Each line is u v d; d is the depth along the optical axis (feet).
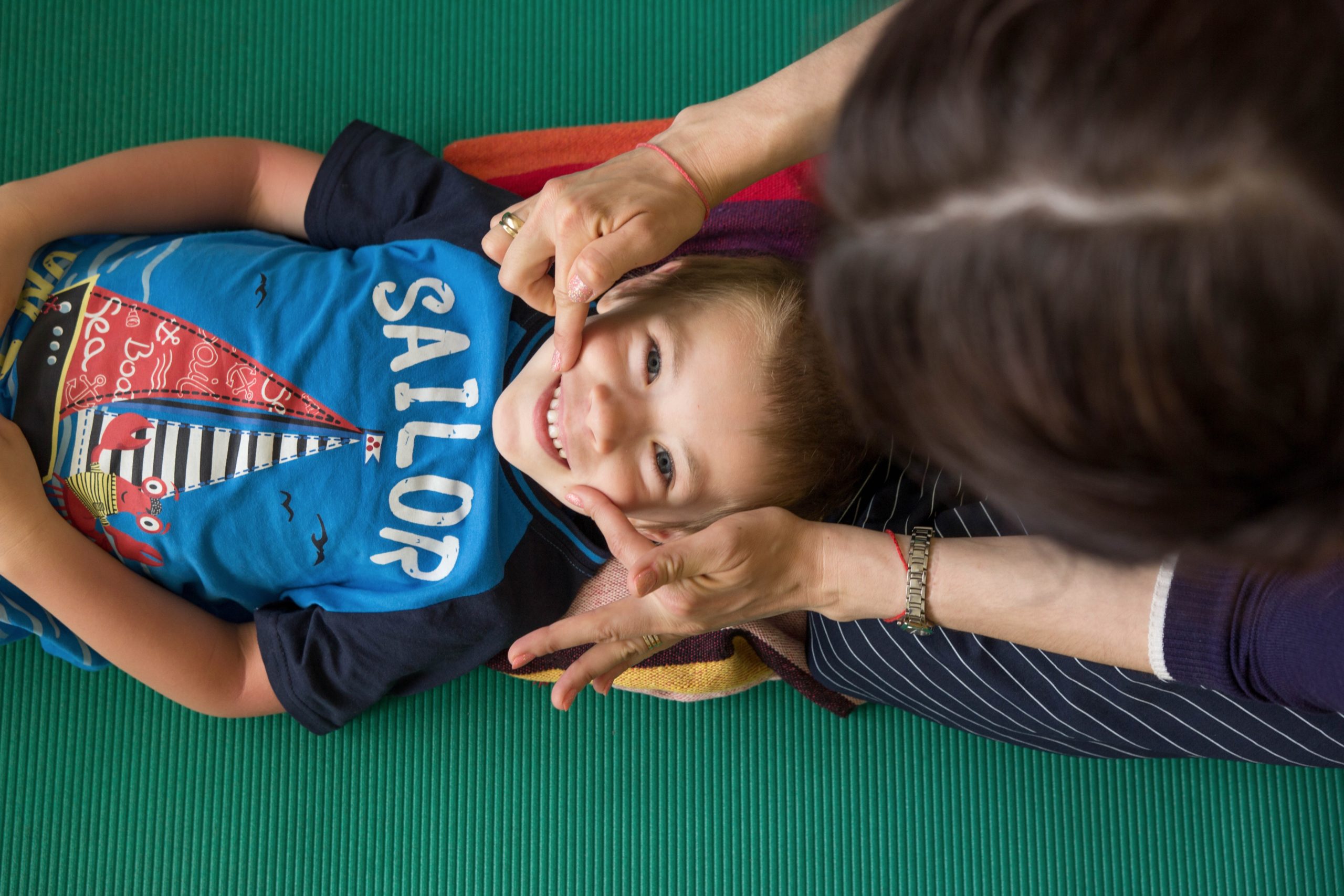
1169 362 1.19
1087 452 1.33
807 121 2.85
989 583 2.76
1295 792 4.21
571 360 3.19
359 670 3.60
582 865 4.09
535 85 4.61
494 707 4.16
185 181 3.87
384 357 3.58
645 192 2.84
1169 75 1.13
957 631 3.38
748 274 3.57
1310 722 2.88
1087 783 4.22
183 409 3.46
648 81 4.65
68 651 3.69
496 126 4.58
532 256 2.95
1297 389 1.20
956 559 2.81
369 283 3.66
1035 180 1.25
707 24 4.69
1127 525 1.41
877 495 3.74
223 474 3.47
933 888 4.13
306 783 4.06
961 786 4.22
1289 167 1.12
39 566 3.36
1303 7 1.12
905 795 4.20
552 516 3.64
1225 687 2.51
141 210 3.82
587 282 2.68
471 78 4.59
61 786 3.96
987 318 1.28
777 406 3.37
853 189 1.46
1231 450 1.27
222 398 3.48
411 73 4.57
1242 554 1.43
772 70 4.69
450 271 3.72
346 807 4.06
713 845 4.13
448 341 3.63
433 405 3.58
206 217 4.02
